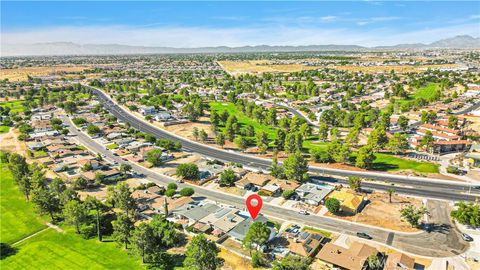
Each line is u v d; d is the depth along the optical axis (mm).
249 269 92438
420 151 190125
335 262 91062
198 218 116688
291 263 84062
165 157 185375
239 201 134750
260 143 196125
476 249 99250
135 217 122688
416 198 133125
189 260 86000
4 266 97250
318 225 114562
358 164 165250
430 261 94250
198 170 159125
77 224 111312
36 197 120812
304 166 149750
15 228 118062
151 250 96250
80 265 96500
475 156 168875
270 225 113062
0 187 151000
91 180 152750
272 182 148750
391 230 110500
